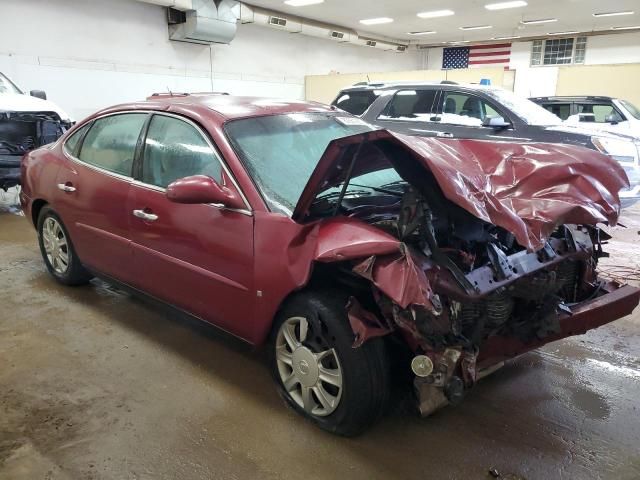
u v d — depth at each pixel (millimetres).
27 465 2152
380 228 2227
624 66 13672
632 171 6508
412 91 7254
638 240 5891
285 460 2193
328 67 18312
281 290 2281
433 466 2164
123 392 2688
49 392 2682
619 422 2480
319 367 2311
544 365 3035
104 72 11656
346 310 2158
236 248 2457
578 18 15641
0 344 3188
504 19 15930
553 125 6422
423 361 2006
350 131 3184
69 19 10859
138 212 2980
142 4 12227
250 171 2527
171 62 13141
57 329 3395
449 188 2041
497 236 2457
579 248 2645
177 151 2865
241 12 13641
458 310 2082
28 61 10305
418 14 15234
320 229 2182
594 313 2574
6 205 7691
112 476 2098
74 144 3705
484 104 6715
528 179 2674
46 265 4211
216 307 2676
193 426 2416
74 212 3576
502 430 2408
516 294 2260
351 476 2105
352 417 2203
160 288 3021
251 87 15523
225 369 2928
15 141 6922
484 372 2467
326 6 14188
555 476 2113
